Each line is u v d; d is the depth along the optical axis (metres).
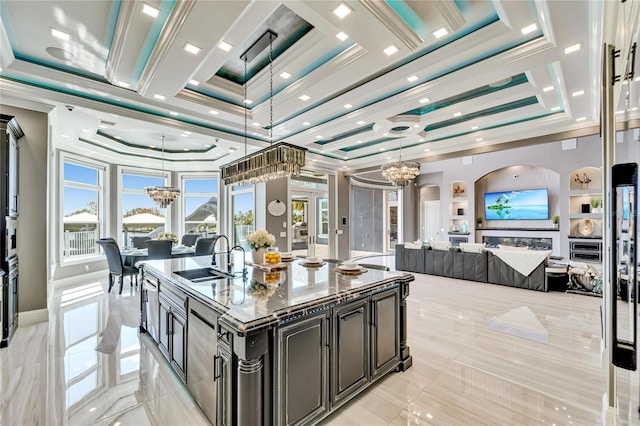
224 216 8.78
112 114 4.35
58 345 3.22
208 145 7.29
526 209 8.66
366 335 2.38
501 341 3.28
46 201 4.01
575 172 7.72
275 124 5.51
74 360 2.89
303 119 5.14
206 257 4.09
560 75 3.65
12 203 3.41
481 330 3.59
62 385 2.47
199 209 8.78
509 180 9.09
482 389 2.41
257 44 3.32
